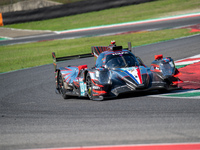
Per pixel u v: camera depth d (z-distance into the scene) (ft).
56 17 469.16
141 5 462.19
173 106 75.15
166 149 47.19
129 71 95.66
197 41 209.15
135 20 379.55
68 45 286.25
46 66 198.70
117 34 311.47
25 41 351.46
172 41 227.81
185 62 151.43
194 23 307.58
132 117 68.59
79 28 387.75
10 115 86.17
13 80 164.66
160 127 59.00
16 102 108.68
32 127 68.80
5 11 500.33
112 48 108.78
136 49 217.36
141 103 82.38
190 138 51.39
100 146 51.01
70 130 62.90
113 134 57.26
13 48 311.68
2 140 60.03
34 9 466.29
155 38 257.75
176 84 95.14
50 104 98.84
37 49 287.28
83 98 107.24
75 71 114.62
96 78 94.17
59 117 76.74
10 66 219.82
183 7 410.93
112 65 101.71
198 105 73.82
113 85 93.91
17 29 436.76
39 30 411.75
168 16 372.38
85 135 58.23
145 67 105.29
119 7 470.39
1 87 149.28
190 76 119.55
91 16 446.19
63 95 113.39
